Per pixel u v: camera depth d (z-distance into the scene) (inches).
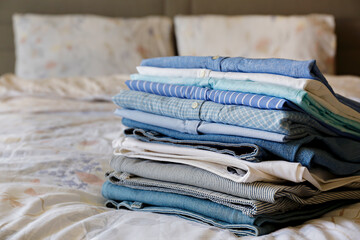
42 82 75.6
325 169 29.4
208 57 32.5
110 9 101.4
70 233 26.0
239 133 28.1
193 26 93.5
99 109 67.6
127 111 34.2
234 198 26.5
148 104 32.4
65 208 29.7
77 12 100.7
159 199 30.1
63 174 39.4
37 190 33.7
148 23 94.3
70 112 67.1
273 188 25.4
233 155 27.8
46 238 26.0
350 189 31.6
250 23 92.0
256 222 25.9
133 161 32.4
